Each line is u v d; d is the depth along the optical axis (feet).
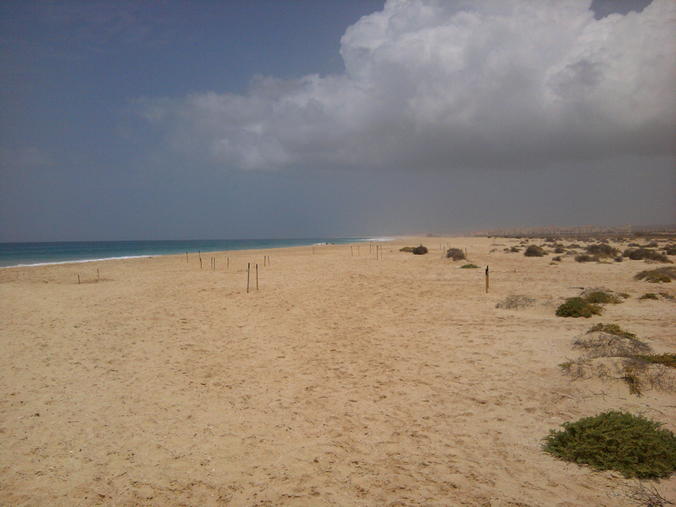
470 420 20.81
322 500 14.82
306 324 43.91
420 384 26.05
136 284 77.87
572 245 187.73
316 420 21.65
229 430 20.79
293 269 99.71
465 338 36.04
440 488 15.20
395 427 20.47
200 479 16.49
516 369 27.50
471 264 96.22
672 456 15.46
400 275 82.58
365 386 26.23
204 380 28.14
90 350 35.73
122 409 23.59
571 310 41.86
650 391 21.79
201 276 88.79
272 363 31.55
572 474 15.76
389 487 15.43
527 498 14.35
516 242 251.19
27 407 24.02
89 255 206.80
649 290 57.16
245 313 50.03
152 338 39.40
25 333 41.96
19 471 17.34
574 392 22.88
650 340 31.99
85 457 18.40
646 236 288.71
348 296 59.82
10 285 78.38
